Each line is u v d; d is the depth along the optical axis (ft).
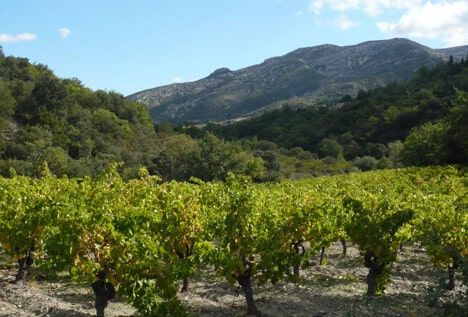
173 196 42.80
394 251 42.50
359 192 54.39
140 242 30.30
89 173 199.31
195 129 404.77
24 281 46.98
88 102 306.96
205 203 47.67
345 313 37.27
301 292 44.24
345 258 61.67
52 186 53.01
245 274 36.60
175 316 30.89
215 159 223.30
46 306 38.06
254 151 266.77
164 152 236.63
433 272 53.67
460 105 188.03
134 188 42.93
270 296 42.75
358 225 41.96
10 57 335.26
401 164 221.87
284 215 42.27
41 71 355.36
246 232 35.73
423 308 38.50
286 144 354.33
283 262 36.24
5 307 37.81
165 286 31.14
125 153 239.50
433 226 42.73
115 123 284.20
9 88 269.85
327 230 43.68
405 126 309.01
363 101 395.96
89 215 30.14
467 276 30.63
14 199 45.37
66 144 235.81
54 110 260.21
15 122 247.50
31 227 39.93
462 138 172.76
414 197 52.70
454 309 30.76
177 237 40.14
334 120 369.91
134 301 30.09
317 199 49.32
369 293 43.14
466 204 53.11
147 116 362.12
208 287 46.21
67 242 29.27
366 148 292.81
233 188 39.24
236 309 38.40
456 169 126.52
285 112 460.14
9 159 200.03
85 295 42.52
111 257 29.99
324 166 259.39
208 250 33.42
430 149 187.11
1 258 59.26
